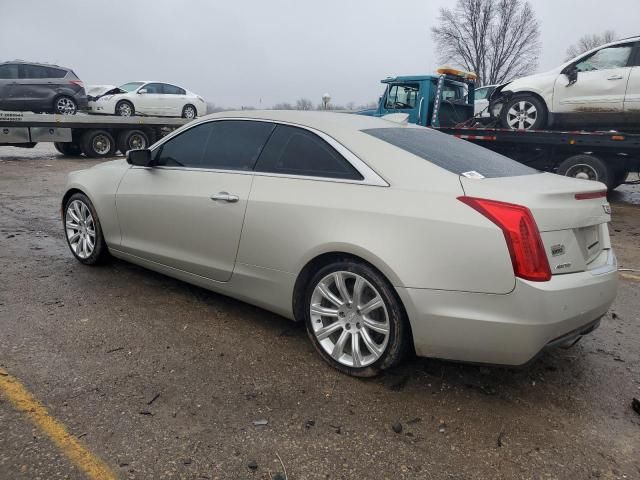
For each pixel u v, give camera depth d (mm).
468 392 3143
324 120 3607
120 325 3854
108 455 2473
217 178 3875
